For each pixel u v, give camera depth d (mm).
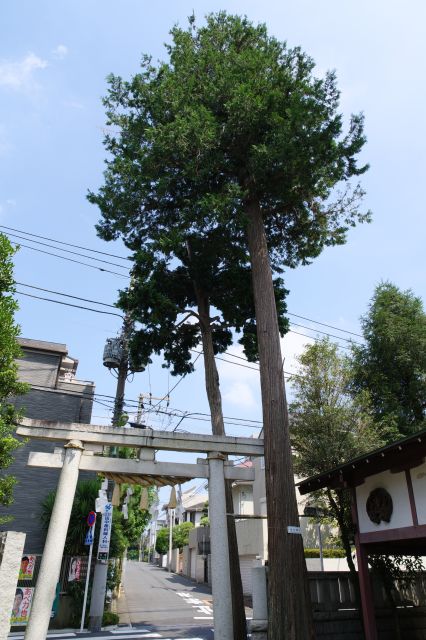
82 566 14383
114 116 12477
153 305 12344
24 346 18359
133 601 21188
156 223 13227
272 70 11891
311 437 14188
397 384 16688
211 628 13961
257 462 25281
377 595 9289
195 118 10461
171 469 8336
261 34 12945
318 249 13922
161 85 11484
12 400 17172
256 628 8297
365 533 8508
